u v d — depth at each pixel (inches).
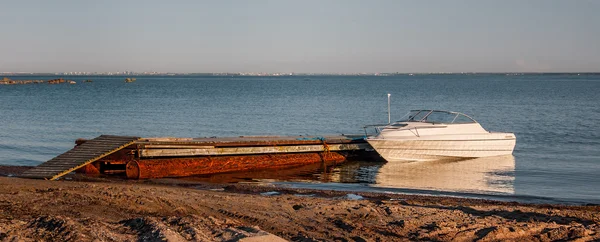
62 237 358.6
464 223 460.4
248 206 510.0
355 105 2453.2
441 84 6515.8
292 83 7421.3
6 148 1061.8
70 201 486.6
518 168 914.7
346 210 501.0
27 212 440.5
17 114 1829.5
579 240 424.8
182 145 831.1
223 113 1956.2
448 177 844.0
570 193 717.9
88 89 4466.0
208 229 388.2
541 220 484.1
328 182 796.6
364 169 915.4
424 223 463.2
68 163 765.3
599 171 873.5
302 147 944.9
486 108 2253.9
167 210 474.6
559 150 1098.7
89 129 1417.3
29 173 732.0
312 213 488.4
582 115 1867.6
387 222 464.4
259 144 902.4
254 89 4712.1
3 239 346.3
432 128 999.6
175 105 2383.1
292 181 802.8
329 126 1556.3
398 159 986.7
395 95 3503.9
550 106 2336.4
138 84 6363.2
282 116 1846.7
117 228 389.4
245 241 353.1
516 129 1466.5
